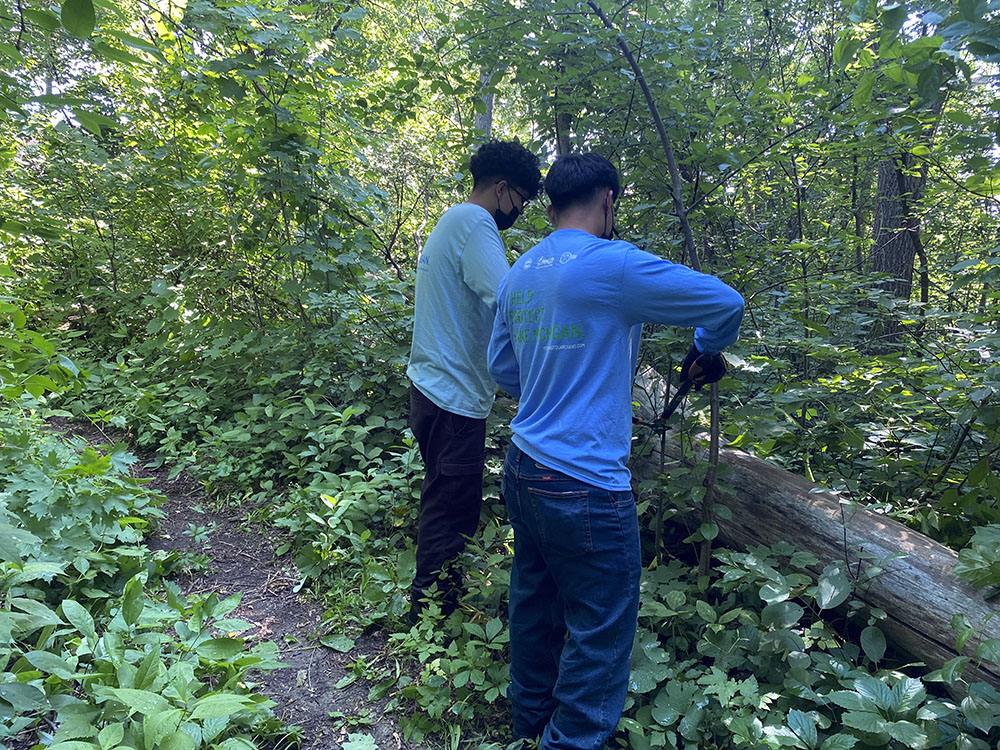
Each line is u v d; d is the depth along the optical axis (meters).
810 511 2.37
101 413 3.67
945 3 2.05
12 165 4.69
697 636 2.17
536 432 1.66
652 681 1.88
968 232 4.57
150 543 2.81
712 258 3.77
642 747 1.75
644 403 2.93
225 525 3.07
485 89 3.57
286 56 3.70
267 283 4.75
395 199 5.91
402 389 3.65
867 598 2.12
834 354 2.86
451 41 3.82
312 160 3.99
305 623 2.40
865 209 5.79
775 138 3.26
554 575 1.70
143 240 5.40
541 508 1.62
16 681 1.52
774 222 4.64
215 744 1.60
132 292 5.17
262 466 3.48
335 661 2.21
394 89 3.71
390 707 2.00
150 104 4.54
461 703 1.97
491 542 2.57
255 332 4.34
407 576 2.55
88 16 1.43
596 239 1.70
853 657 2.00
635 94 3.21
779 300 3.42
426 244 2.32
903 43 2.04
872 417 3.20
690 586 2.29
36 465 2.50
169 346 4.59
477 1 3.26
